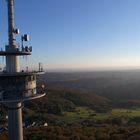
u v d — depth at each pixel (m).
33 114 175.38
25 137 103.44
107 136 106.12
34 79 44.62
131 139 101.00
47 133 108.62
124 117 186.62
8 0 42.38
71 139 102.75
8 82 41.66
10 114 44.09
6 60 42.69
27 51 43.06
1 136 105.88
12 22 42.53
